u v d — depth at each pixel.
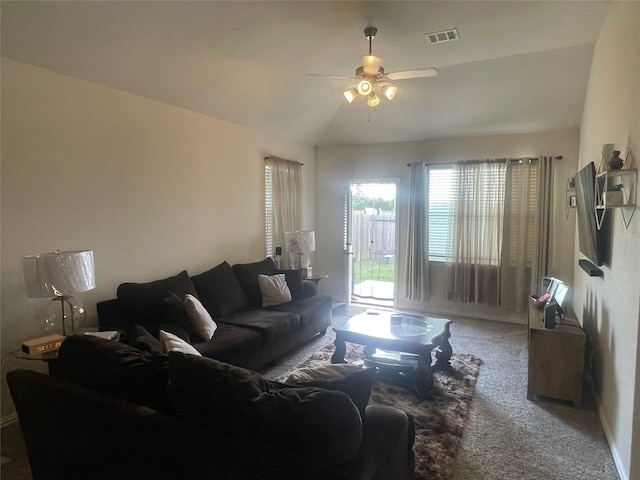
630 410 2.20
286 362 3.94
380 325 3.63
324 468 1.17
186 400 1.47
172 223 4.02
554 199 5.14
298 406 1.34
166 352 2.21
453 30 3.70
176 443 1.36
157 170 3.83
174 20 3.02
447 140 5.76
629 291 2.32
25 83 2.77
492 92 4.80
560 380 3.09
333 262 6.61
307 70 4.45
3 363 2.72
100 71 3.15
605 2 3.16
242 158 4.97
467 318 5.62
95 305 3.31
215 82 3.98
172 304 3.17
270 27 3.50
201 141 4.34
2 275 2.70
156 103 3.78
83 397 1.62
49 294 2.51
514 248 5.35
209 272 4.15
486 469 2.34
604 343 2.99
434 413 2.94
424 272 5.85
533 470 2.34
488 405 3.10
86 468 1.67
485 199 5.43
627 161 2.50
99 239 3.33
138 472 1.49
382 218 6.72
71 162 3.08
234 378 1.45
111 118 3.37
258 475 1.22
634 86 2.39
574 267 5.02
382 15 3.44
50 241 2.97
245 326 3.69
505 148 5.42
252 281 4.51
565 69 4.28
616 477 2.29
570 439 2.66
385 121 5.73
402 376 3.45
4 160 2.68
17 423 2.80
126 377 1.62
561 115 4.91
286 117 5.31
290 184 5.82
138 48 3.13
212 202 4.52
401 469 1.72
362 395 1.64
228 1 3.06
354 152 6.38
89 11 2.64
